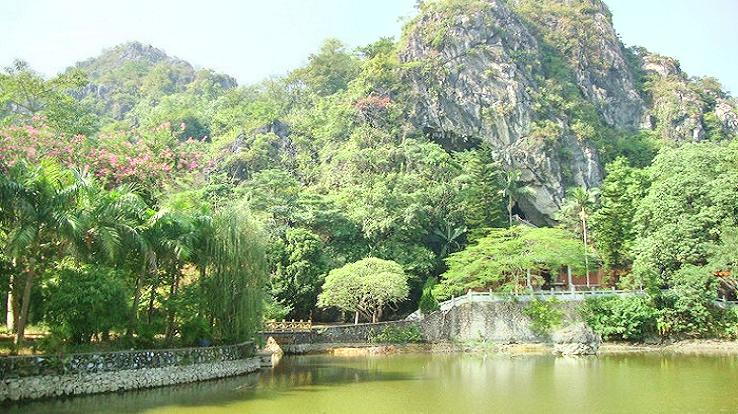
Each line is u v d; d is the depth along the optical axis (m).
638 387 28.44
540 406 23.64
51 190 24.73
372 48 106.31
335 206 68.25
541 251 53.72
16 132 36.66
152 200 40.31
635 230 58.97
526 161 83.81
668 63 123.31
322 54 113.31
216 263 32.47
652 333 50.97
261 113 102.69
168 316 31.73
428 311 54.69
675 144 99.25
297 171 85.94
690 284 50.19
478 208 69.81
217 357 31.62
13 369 22.44
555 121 89.56
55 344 25.59
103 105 136.88
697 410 22.53
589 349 46.03
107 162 39.56
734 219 51.69
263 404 23.89
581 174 86.25
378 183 70.00
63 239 25.61
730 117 110.56
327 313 62.50
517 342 50.53
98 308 26.22
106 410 21.92
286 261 60.16
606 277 62.62
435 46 94.56
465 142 87.88
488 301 51.81
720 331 50.59
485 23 95.56
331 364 40.12
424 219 68.62
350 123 87.25
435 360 42.91
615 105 107.94
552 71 100.69
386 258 64.06
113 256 26.08
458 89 89.88
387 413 22.23
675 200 54.38
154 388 27.38
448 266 65.31
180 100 123.12
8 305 30.09
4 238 26.44
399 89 91.38
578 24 111.56
